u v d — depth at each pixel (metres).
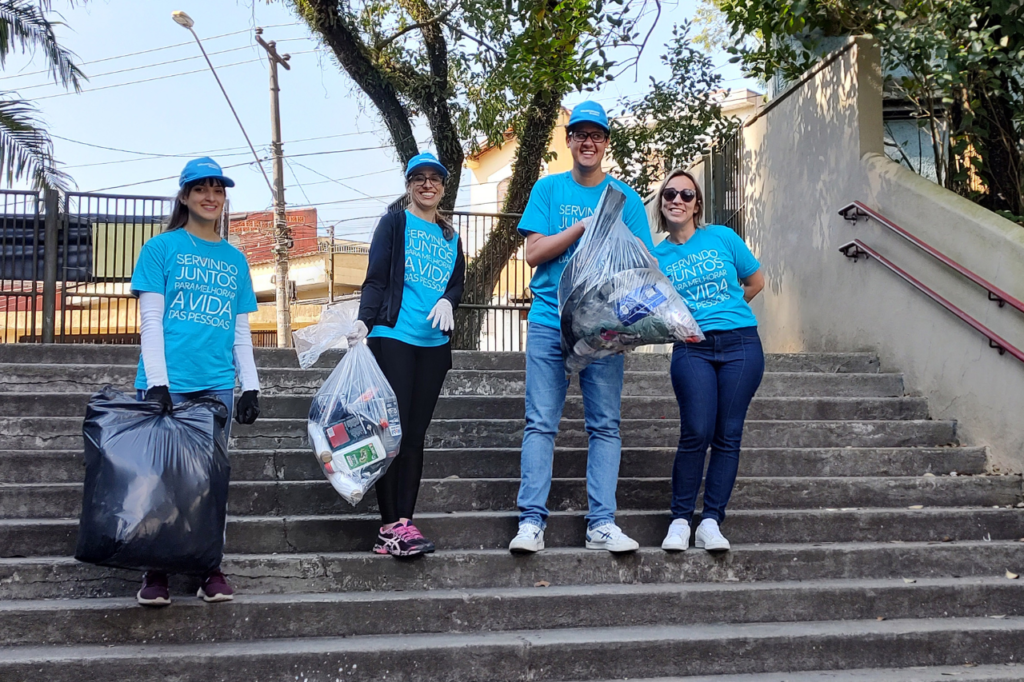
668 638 3.34
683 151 9.69
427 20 12.49
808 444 5.16
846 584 3.79
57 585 3.44
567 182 4.02
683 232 4.22
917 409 5.55
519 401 5.29
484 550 3.84
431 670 3.19
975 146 6.27
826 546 4.01
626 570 3.79
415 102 12.91
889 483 4.61
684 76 9.72
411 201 3.92
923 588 3.77
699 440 3.90
